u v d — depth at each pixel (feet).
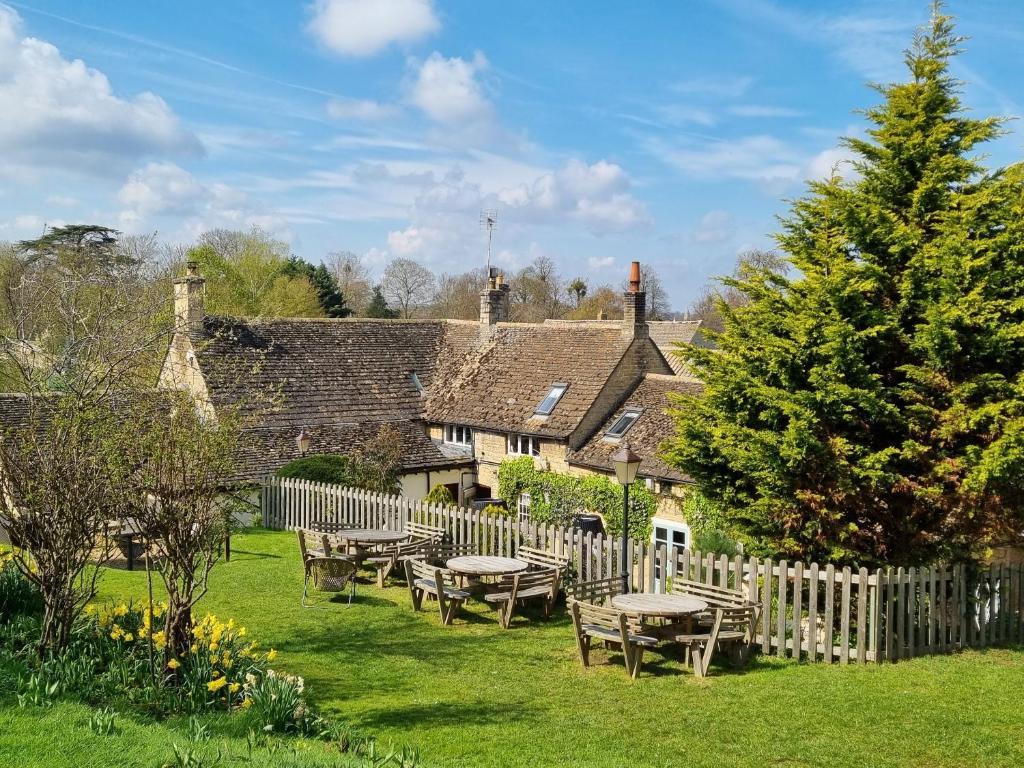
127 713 30.78
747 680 44.47
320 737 32.19
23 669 33.42
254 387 103.35
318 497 83.10
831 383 51.90
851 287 52.60
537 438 101.50
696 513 81.92
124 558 66.59
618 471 53.06
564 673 45.19
